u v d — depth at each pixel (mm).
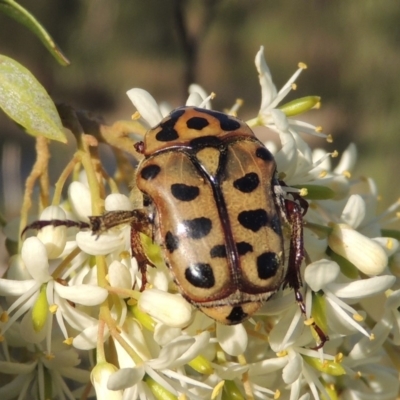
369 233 113
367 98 392
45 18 450
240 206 98
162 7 475
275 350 104
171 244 97
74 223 101
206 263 96
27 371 106
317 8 472
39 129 104
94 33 474
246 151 100
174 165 100
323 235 106
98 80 497
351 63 410
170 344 98
